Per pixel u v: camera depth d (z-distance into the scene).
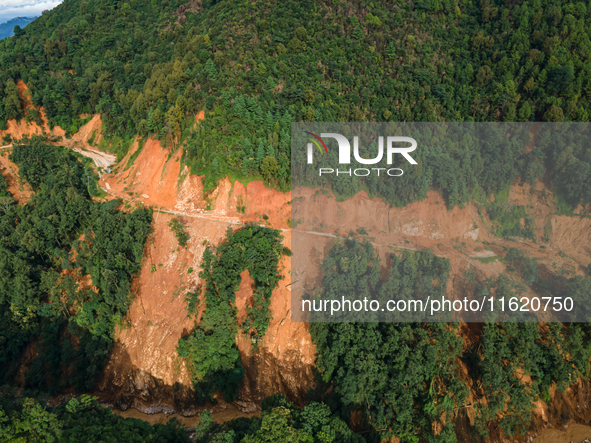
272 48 116.06
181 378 76.69
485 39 119.19
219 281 80.19
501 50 118.94
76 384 79.12
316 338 78.31
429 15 130.38
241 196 94.12
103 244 86.75
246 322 80.31
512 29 122.12
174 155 100.19
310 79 111.38
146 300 83.94
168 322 81.38
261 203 94.38
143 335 81.06
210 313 76.62
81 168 116.94
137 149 111.56
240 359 78.38
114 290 81.50
